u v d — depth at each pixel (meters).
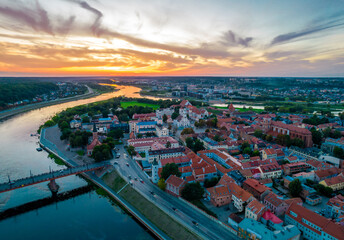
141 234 162.12
